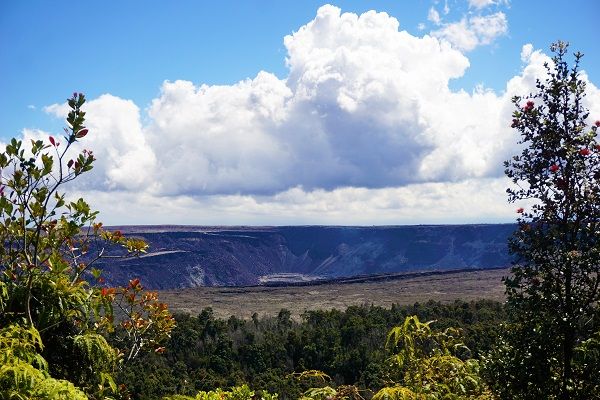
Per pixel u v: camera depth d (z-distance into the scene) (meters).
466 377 3.88
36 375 3.22
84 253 6.02
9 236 5.20
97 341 4.67
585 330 6.04
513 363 5.99
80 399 3.23
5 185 5.15
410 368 3.76
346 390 3.50
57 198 5.48
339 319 49.94
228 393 4.66
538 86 6.99
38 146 5.28
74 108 5.37
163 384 24.88
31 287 4.80
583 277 6.24
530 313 6.40
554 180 6.62
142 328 7.00
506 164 6.98
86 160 5.50
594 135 6.62
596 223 6.29
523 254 6.58
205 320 52.59
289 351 38.06
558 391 6.09
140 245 6.22
